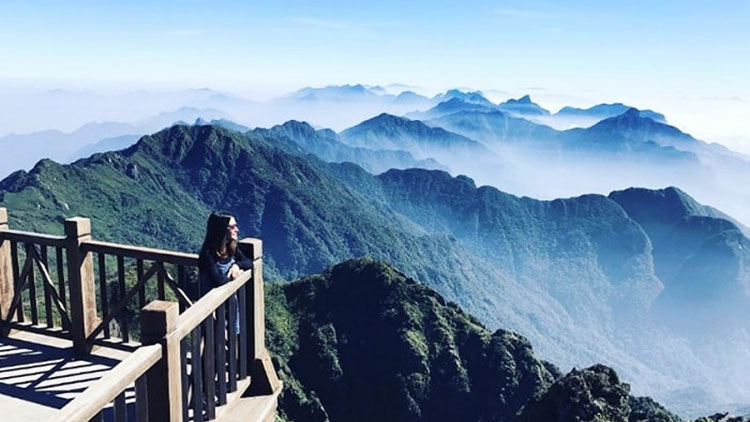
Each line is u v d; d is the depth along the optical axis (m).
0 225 7.26
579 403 45.47
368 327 77.44
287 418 61.94
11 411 5.63
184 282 6.61
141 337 4.00
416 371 70.31
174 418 4.10
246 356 6.13
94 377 6.45
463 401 69.44
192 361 4.78
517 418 55.84
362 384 71.81
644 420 48.12
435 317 78.06
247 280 6.08
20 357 6.89
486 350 73.56
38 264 7.16
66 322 7.09
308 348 74.56
